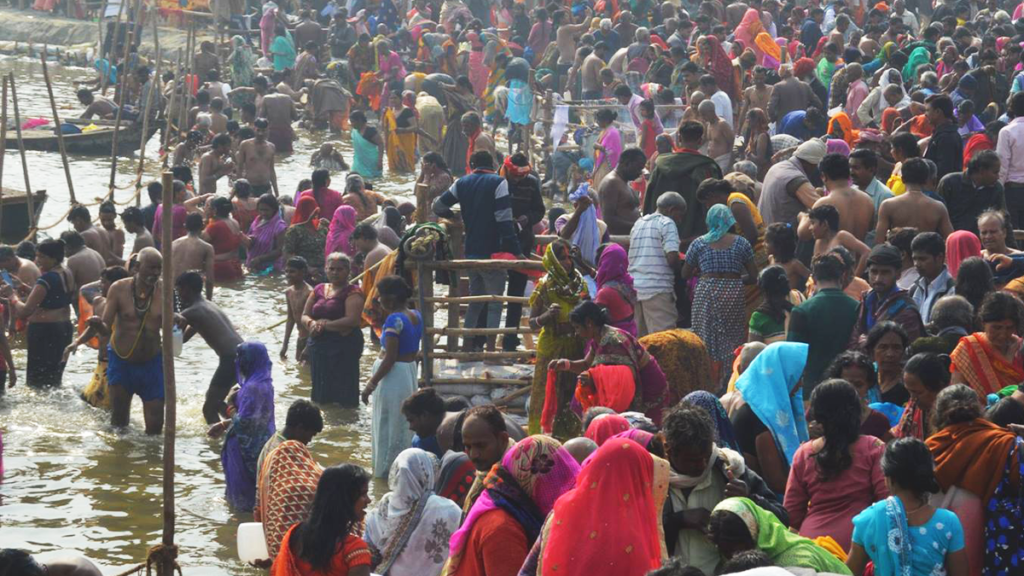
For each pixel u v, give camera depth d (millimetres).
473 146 21641
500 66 32625
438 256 12438
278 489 8578
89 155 28766
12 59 44906
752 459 7617
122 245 17609
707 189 11875
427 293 12523
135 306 12500
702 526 6078
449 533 7465
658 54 28203
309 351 13922
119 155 29141
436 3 40094
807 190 12453
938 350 8016
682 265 12031
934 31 25141
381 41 34406
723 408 7281
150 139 31141
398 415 11617
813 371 9031
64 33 46500
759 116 18266
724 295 11117
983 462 6320
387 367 11555
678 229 12641
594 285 12336
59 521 10406
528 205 13398
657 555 5766
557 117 25484
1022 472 6266
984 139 15047
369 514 7621
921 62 23984
